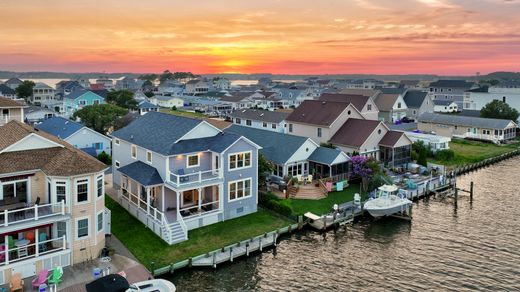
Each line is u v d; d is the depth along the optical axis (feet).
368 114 289.74
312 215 142.00
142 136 150.82
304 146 182.29
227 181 138.82
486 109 334.44
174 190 128.26
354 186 180.86
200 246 120.16
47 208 106.83
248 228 134.00
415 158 220.64
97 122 275.80
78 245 107.14
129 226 132.16
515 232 140.05
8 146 108.58
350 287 105.29
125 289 88.02
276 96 547.08
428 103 383.65
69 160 107.24
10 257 99.40
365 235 137.90
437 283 107.34
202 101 515.09
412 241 133.18
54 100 512.22
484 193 185.57
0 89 526.98
